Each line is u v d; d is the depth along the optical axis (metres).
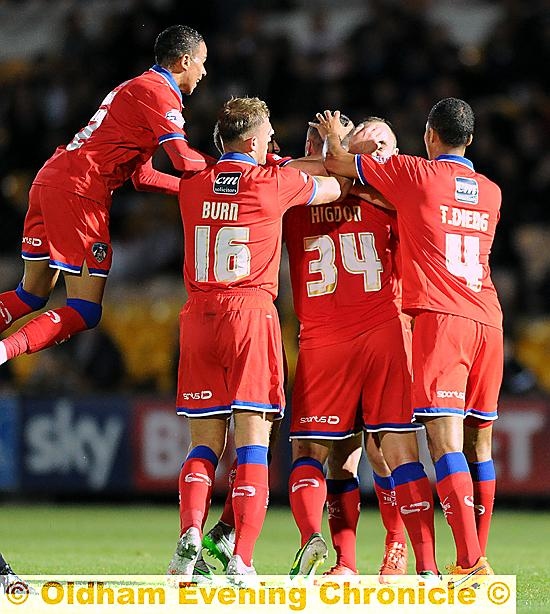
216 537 22.03
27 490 46.53
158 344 50.53
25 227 24.47
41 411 46.66
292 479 21.48
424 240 20.94
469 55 63.16
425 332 20.70
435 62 58.59
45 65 65.25
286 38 61.66
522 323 48.22
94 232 23.70
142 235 57.12
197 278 21.17
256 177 21.08
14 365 51.84
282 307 48.09
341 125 23.25
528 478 43.12
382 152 22.94
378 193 21.70
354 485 22.22
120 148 23.67
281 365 21.05
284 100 59.28
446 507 20.30
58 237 23.56
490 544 32.91
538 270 52.12
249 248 20.94
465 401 21.38
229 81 60.50
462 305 20.88
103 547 31.36
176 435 45.41
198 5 64.12
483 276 21.42
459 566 20.11
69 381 49.88
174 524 39.94
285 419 44.50
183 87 23.98
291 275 22.58
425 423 20.78
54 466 46.41
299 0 70.38
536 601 19.98
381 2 60.75
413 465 20.94
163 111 23.02
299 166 22.36
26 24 73.75
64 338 23.66
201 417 21.03
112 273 55.72
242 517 20.09
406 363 21.34
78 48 64.56
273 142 23.95
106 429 46.06
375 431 21.52
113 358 50.31
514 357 45.28
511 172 53.47
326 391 21.67
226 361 20.80
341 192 21.70
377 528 38.47
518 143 55.56
